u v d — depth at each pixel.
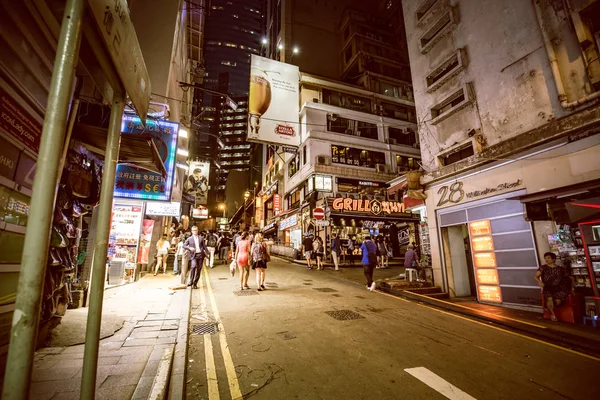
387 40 31.47
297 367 3.78
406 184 11.71
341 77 30.64
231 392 3.14
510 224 7.97
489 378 3.61
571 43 6.90
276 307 6.88
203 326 5.38
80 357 3.61
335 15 32.31
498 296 8.15
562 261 6.76
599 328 5.56
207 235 15.49
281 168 30.67
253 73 16.64
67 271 4.64
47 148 1.42
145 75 2.68
